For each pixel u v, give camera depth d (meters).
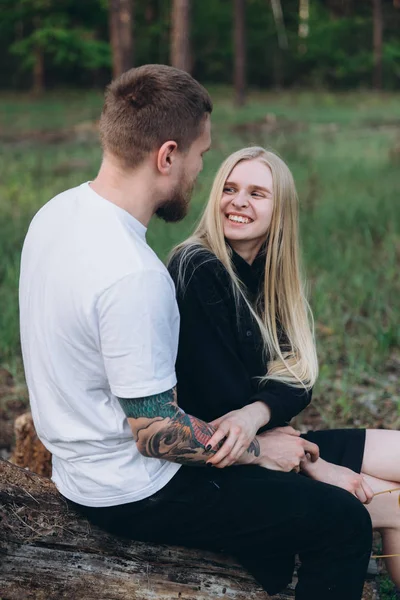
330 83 41.94
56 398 2.22
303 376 2.69
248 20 41.94
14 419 4.77
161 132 2.14
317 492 2.34
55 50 34.53
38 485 2.51
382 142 17.67
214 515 2.32
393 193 11.15
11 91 38.31
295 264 2.78
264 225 2.70
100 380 2.19
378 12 38.81
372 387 5.12
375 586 2.75
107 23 35.00
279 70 42.06
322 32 41.38
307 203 10.24
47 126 20.95
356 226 9.25
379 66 39.34
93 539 2.46
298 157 15.10
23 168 13.91
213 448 2.24
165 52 41.19
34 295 2.21
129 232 2.15
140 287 2.06
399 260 8.00
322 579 2.34
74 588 2.44
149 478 2.26
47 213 2.26
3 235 8.42
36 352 2.22
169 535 2.37
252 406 2.48
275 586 2.43
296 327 2.77
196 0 40.81
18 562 2.44
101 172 2.24
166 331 2.11
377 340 5.68
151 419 2.11
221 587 2.48
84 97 33.25
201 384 2.53
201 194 10.60
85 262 2.10
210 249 2.67
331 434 2.84
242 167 2.71
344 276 7.30
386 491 2.70
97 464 2.25
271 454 2.46
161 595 2.46
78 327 2.11
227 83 41.94
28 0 32.78
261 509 2.31
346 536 2.32
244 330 2.62
